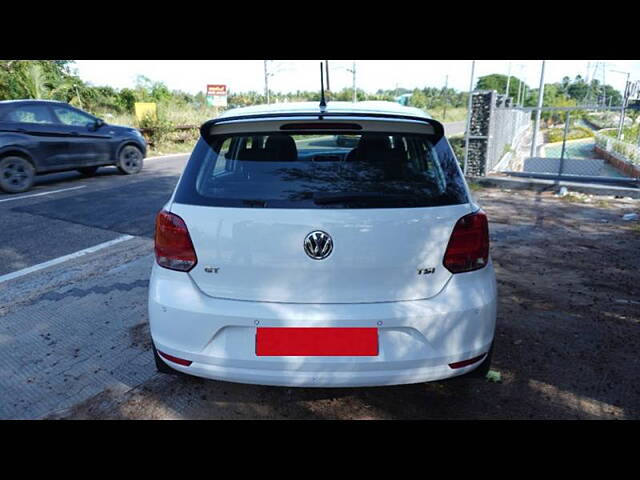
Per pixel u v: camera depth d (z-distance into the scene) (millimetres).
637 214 7086
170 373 2617
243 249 2088
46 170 9672
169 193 8961
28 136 9289
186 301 2145
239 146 2332
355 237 2047
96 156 10766
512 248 5336
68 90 24250
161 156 17094
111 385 2752
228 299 2141
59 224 6562
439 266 2133
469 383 2758
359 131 2289
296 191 2121
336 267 2064
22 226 6461
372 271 2080
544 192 9000
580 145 23625
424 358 2096
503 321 3514
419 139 2359
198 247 2135
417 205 2117
